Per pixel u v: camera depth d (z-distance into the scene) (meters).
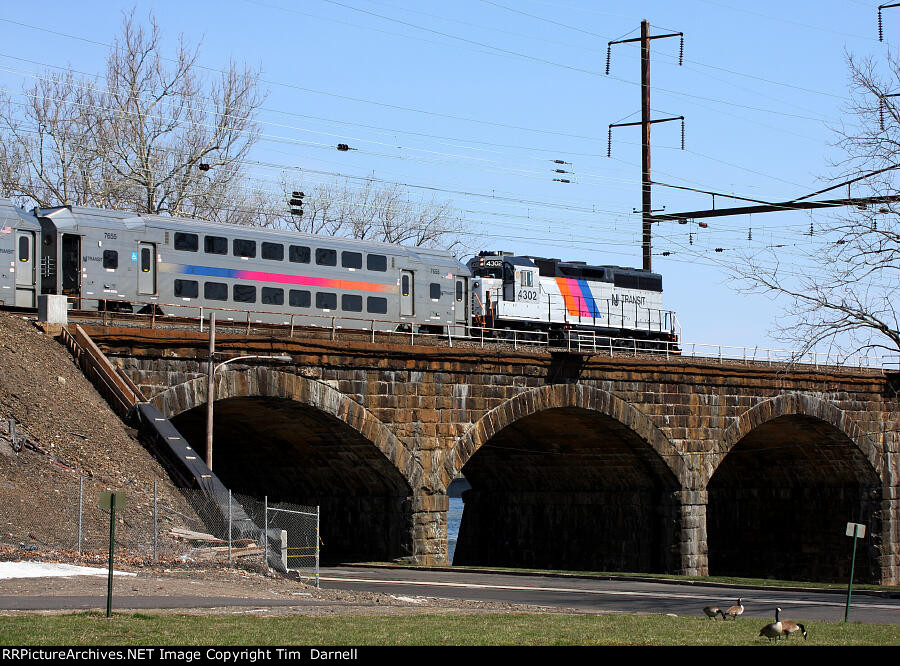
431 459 60.69
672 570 70.81
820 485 84.81
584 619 30.94
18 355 46.94
